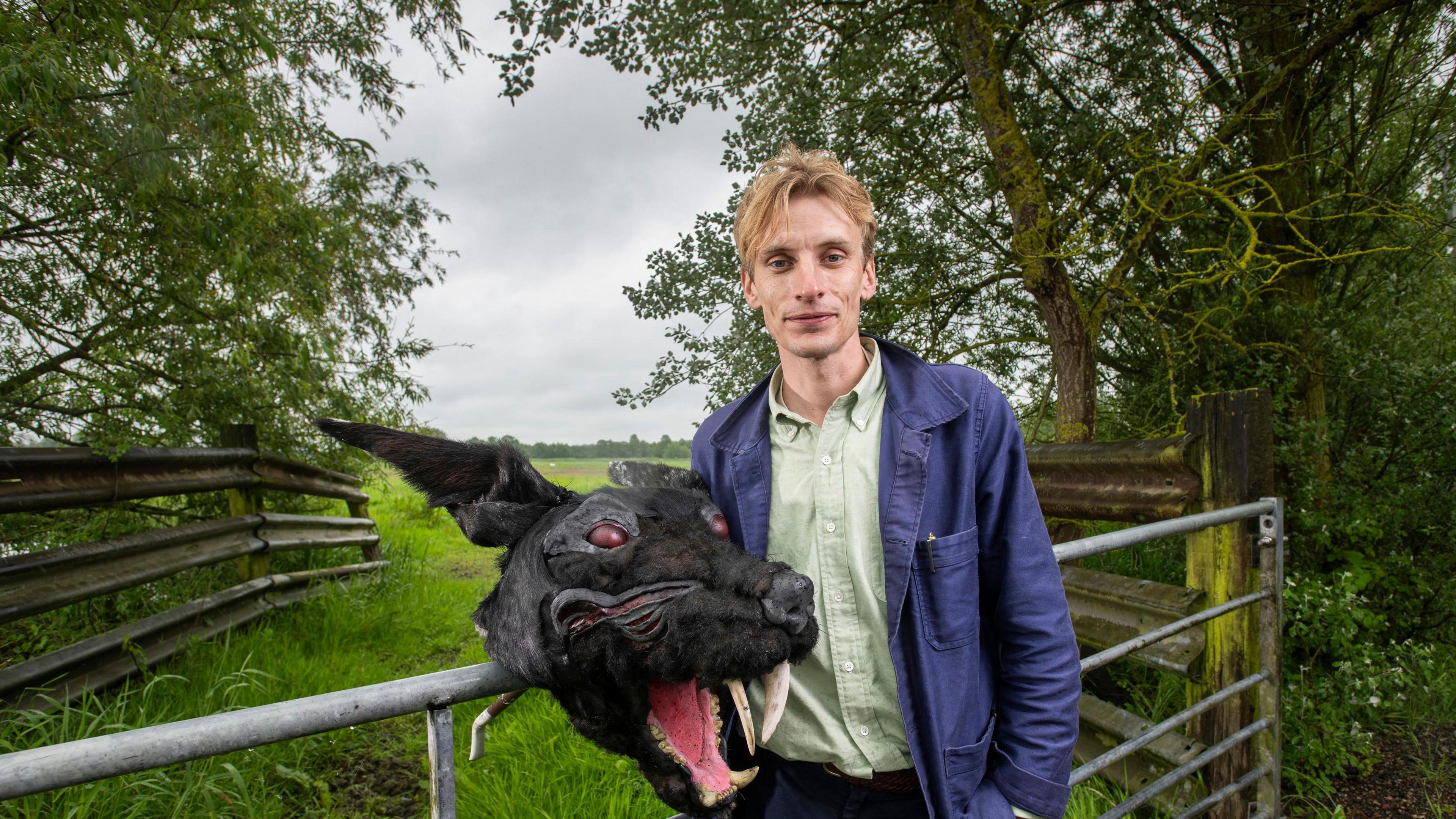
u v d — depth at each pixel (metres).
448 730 1.46
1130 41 5.91
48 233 4.21
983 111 5.08
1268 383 5.41
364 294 7.67
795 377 1.83
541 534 1.50
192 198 4.24
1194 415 3.60
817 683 1.80
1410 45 5.93
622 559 1.39
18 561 3.49
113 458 4.10
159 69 3.81
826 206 1.69
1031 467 4.45
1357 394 5.36
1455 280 6.21
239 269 4.27
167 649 4.25
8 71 3.02
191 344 4.64
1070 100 6.34
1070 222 5.65
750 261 1.81
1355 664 4.05
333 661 4.88
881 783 1.79
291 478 6.23
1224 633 3.46
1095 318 5.23
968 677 1.68
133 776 2.95
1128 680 4.38
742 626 1.29
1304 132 5.96
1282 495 5.14
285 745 3.65
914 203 6.22
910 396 1.76
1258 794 3.48
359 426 1.54
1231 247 5.72
